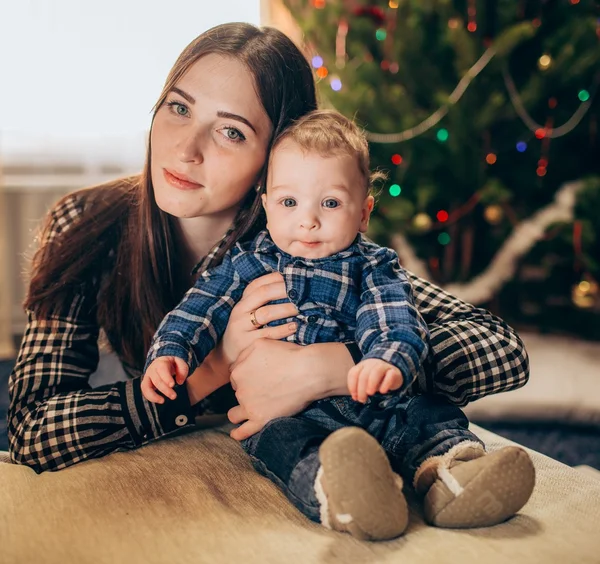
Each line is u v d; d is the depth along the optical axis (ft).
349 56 8.22
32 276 4.05
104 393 3.67
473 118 7.73
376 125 7.70
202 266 4.12
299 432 3.21
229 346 3.64
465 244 8.68
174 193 3.74
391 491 2.76
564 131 8.04
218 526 3.01
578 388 7.45
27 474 3.57
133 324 4.13
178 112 3.77
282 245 3.63
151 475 3.48
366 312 3.38
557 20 7.95
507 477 2.83
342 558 2.74
